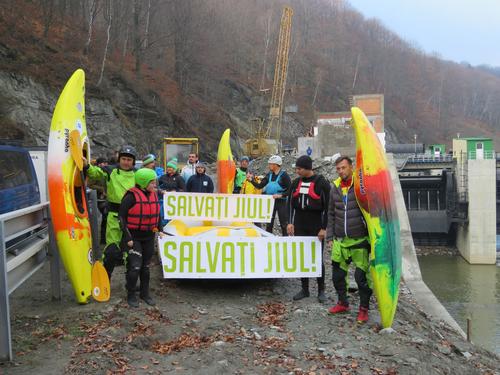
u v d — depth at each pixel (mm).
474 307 24219
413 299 10117
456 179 40031
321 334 5555
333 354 4980
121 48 53219
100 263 6137
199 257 7031
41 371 4336
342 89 101438
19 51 35250
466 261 37781
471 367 5621
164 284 7453
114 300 6328
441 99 135125
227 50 75750
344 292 6293
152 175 6035
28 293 6730
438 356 5457
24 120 31344
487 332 19750
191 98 55406
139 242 6148
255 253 7043
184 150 26625
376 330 5770
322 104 92000
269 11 96812
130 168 6535
